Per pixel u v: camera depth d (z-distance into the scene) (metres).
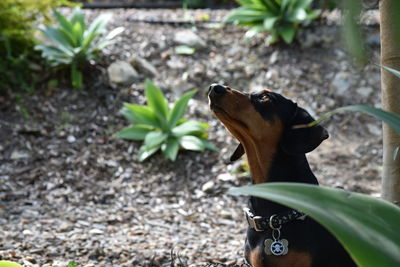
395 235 1.91
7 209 6.30
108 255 5.16
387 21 3.93
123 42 9.22
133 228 6.11
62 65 8.41
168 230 6.13
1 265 3.30
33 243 5.32
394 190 4.26
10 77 8.23
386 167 4.29
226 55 9.21
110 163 7.40
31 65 8.48
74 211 6.42
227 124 3.96
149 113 7.81
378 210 1.95
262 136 3.93
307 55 9.10
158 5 11.22
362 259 1.83
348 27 1.56
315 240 3.78
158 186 7.16
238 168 7.43
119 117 8.06
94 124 7.92
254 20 9.28
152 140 7.41
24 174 7.05
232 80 8.78
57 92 8.27
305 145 3.87
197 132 7.80
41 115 7.93
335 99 8.51
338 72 8.80
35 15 8.73
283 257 3.80
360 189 7.20
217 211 6.73
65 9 10.33
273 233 3.82
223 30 9.79
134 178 7.24
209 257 5.26
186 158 7.61
